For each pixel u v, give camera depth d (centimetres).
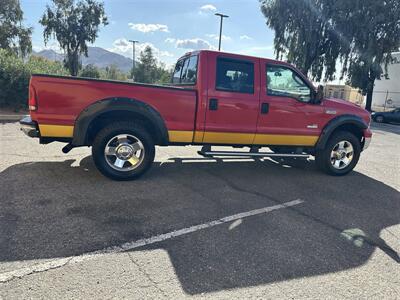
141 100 470
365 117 618
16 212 361
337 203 465
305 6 2408
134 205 404
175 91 487
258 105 535
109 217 364
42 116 438
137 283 252
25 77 1242
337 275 281
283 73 552
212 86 507
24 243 297
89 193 434
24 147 668
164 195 447
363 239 354
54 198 408
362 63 2445
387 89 3766
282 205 441
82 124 448
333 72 2623
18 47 3422
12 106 1248
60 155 620
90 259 280
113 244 307
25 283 242
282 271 281
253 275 272
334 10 2377
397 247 341
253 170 620
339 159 622
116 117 488
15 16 3362
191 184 505
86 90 445
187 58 574
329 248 329
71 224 341
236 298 242
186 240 325
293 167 667
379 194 521
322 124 584
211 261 289
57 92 436
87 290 240
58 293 234
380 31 2359
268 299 244
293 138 573
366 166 727
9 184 448
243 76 527
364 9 2303
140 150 493
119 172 485
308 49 2552
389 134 1509
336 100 611
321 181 574
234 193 477
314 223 388
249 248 317
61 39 3644
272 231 358
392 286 271
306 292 255
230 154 540
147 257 289
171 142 507
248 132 540
